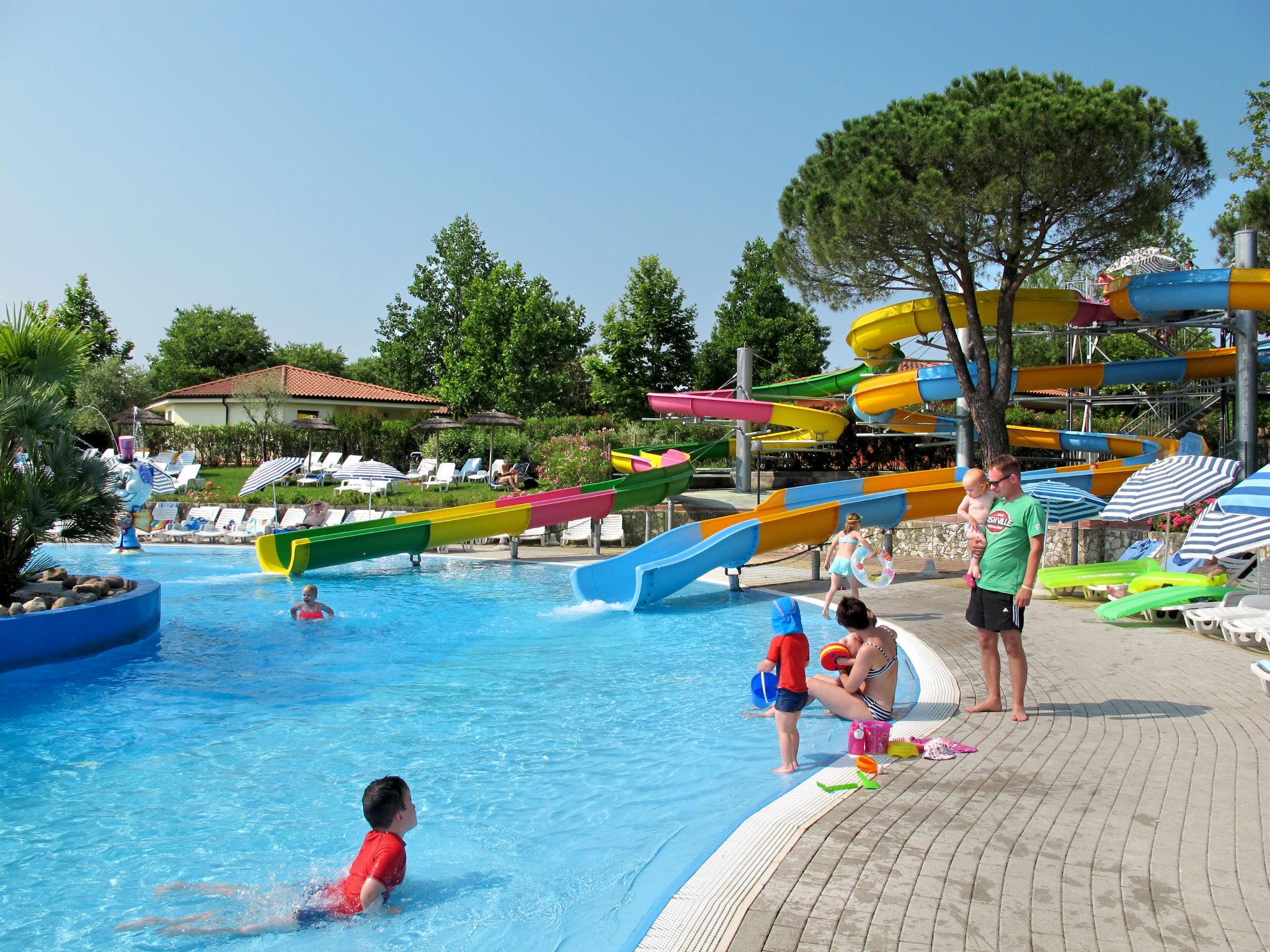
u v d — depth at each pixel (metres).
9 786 5.84
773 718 7.30
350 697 8.12
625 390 43.47
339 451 36.28
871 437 27.52
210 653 10.05
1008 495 6.46
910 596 13.79
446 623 11.98
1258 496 8.42
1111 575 12.28
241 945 3.80
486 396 53.16
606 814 5.24
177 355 67.94
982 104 17.91
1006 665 8.41
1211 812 4.49
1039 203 16.78
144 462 21.31
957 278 18.44
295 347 80.44
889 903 3.55
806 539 15.09
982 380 18.20
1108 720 6.37
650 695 8.13
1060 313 19.89
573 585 13.65
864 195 16.73
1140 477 11.71
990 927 3.33
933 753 5.59
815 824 4.44
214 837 5.00
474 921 3.95
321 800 5.57
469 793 5.65
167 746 6.70
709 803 5.34
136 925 3.99
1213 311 19.06
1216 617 9.49
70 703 7.88
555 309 54.47
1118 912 3.44
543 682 8.69
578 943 3.72
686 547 14.45
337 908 4.09
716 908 3.55
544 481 24.91
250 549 20.97
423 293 69.25
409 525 17.30
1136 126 15.67
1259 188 21.39
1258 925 3.31
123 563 18.64
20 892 4.32
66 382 11.07
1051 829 4.30
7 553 10.09
